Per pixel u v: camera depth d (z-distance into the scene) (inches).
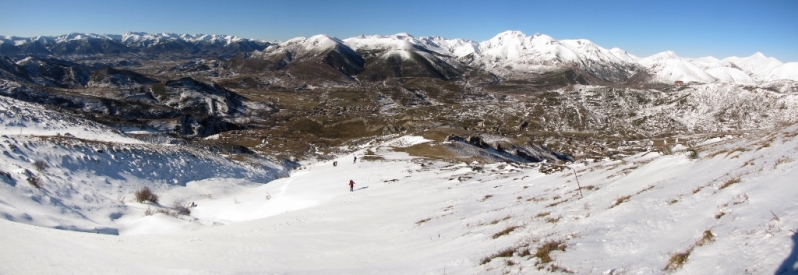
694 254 342.0
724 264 305.0
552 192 949.8
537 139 6835.6
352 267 555.8
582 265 375.2
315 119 7652.6
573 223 550.3
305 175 2210.9
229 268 594.6
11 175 1218.6
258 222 1064.8
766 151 713.6
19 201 1087.0
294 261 631.8
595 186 874.8
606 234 460.8
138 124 4960.6
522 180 1306.6
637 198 600.4
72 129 2800.2
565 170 1382.9
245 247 748.6
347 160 2807.6
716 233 368.8
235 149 3590.1
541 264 401.4
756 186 468.1
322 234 842.2
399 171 2005.4
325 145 5221.5
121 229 1178.0
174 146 2488.9
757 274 273.7
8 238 650.2
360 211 1109.1
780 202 385.7
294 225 976.3
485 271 422.6
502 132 7588.6
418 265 514.9
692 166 801.6
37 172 1338.6
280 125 7588.6
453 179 1508.4
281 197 1583.4
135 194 1520.7
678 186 628.1
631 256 378.0
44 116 2775.6
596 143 6456.7
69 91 7076.8
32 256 577.9
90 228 1090.7
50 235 748.6
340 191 1567.4
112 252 684.1
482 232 640.4
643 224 474.3
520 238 529.3
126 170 1722.4
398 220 921.5
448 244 612.1
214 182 1980.8
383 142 4468.5
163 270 581.3
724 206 443.5
